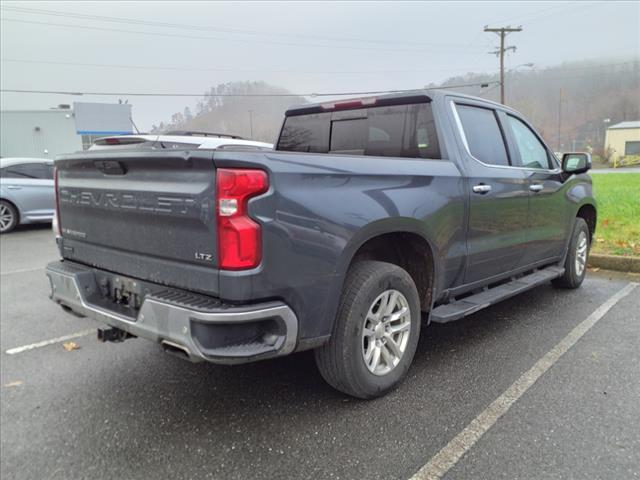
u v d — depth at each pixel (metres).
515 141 4.52
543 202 4.64
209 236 2.43
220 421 2.96
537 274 4.88
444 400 3.12
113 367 3.82
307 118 4.64
